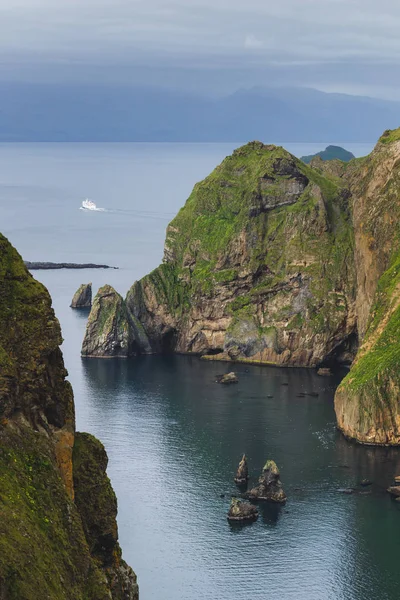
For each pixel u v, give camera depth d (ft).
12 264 227.20
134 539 596.70
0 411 209.97
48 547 201.57
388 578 548.72
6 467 206.28
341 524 625.82
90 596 208.13
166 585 534.78
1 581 183.11
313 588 535.60
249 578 547.08
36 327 222.48
